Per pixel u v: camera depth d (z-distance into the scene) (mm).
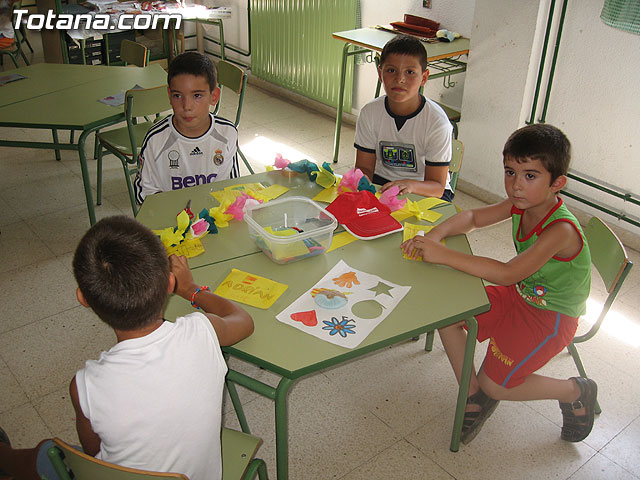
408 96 2363
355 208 1906
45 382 2236
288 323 1460
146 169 2357
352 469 1939
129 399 1093
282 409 1394
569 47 3135
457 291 1615
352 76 4559
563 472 1943
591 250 2021
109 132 3283
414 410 2180
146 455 1131
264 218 1900
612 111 3061
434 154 2432
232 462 1427
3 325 2510
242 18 5512
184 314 1486
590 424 1994
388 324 1472
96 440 1204
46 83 3297
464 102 3594
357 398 2225
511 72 3279
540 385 1934
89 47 5180
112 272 1075
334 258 1734
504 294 1982
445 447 2029
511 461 1980
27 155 4035
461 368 1983
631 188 3111
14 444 1981
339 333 1435
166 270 1145
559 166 1670
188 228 1769
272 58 5199
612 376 2338
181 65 2197
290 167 2215
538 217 1827
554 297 1834
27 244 3064
